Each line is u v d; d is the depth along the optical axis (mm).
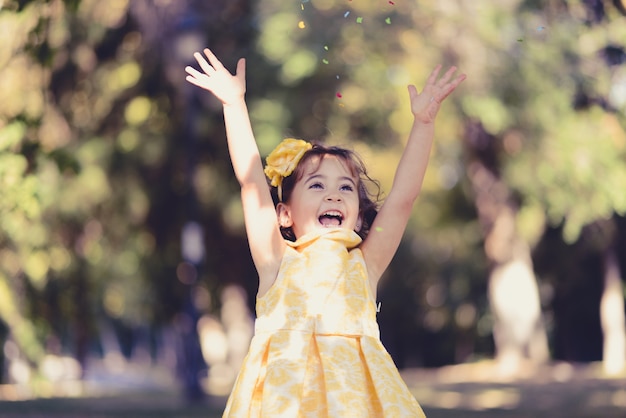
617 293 33188
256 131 19484
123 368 58344
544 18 18734
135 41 20219
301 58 18609
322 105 19859
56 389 31656
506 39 19062
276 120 19516
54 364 34250
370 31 18672
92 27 19016
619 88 19172
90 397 24797
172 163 23266
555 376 30578
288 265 4984
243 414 4695
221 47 20391
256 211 5070
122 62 20281
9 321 24078
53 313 25156
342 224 5105
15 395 25094
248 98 19781
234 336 29625
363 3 18797
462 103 19078
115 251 24547
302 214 5098
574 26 18266
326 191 5086
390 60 19047
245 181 5098
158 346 66188
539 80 19109
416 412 4691
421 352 50969
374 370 4738
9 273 23188
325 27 18781
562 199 21500
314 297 4879
